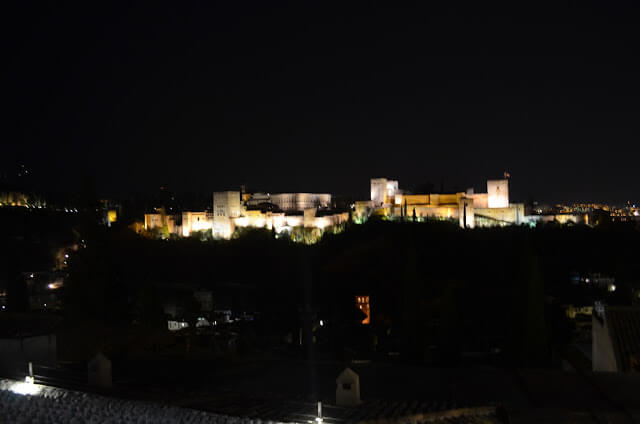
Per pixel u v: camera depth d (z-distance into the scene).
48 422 17.91
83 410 19.19
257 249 126.94
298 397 22.17
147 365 29.94
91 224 53.88
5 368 25.88
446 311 46.50
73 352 33.28
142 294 52.44
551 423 18.08
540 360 40.75
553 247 112.00
